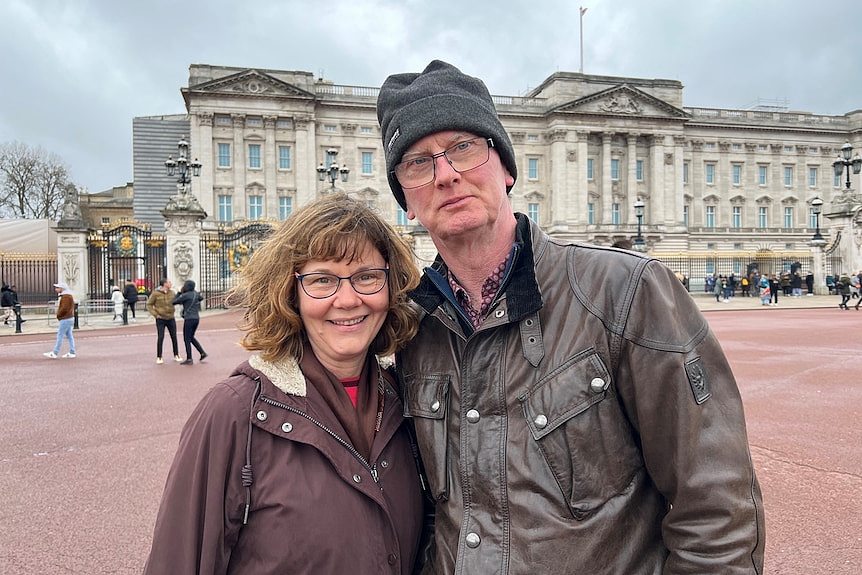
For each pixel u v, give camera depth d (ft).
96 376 39.88
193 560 6.11
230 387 6.62
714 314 95.04
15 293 88.02
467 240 6.47
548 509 5.82
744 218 227.61
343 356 6.84
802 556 13.96
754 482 5.77
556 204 204.54
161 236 108.47
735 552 5.40
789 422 25.75
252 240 102.94
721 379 5.91
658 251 195.62
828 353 47.50
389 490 6.91
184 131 188.85
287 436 6.36
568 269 6.37
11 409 29.81
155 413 28.76
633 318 5.87
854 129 235.20
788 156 231.91
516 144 207.92
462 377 6.44
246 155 184.96
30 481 19.29
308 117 188.03
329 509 6.26
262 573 6.17
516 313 6.11
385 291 6.89
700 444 5.60
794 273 142.92
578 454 5.82
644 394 5.78
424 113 6.34
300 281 6.79
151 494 18.11
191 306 45.85
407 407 6.93
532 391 6.02
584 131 206.39
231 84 181.98
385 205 196.24
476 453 6.19
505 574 5.83
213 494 6.16
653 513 6.17
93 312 99.55
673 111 211.82
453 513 6.38
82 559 14.10
